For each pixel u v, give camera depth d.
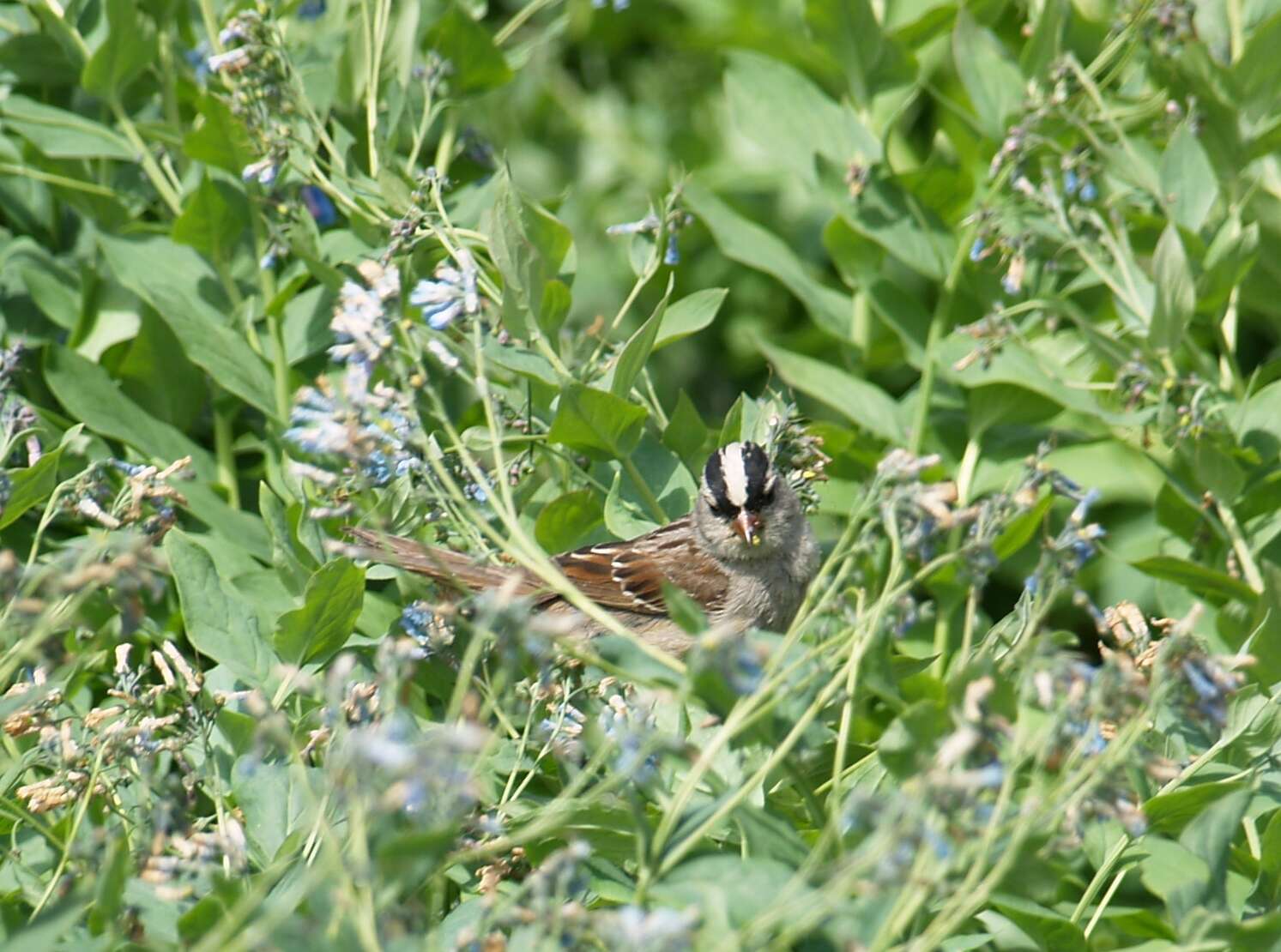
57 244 11.54
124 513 7.52
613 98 17.72
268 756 7.28
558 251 9.77
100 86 10.55
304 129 10.53
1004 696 5.68
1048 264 10.54
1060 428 11.26
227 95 10.34
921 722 5.66
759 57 11.64
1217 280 10.19
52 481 8.12
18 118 10.74
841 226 11.24
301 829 6.51
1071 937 6.77
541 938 5.18
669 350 16.17
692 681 5.56
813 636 7.13
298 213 10.12
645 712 6.05
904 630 6.07
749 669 5.64
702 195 11.45
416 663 7.93
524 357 8.98
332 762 5.36
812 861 5.14
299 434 6.33
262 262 10.08
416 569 8.64
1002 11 12.30
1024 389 10.48
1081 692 5.23
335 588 7.54
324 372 10.23
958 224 11.41
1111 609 7.20
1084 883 8.39
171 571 7.75
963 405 11.26
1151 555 11.51
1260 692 7.86
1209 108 10.28
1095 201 11.36
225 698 7.09
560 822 5.82
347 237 10.44
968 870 5.61
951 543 9.63
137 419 9.87
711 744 5.53
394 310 6.64
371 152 10.16
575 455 9.66
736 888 5.56
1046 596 6.81
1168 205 9.89
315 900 5.38
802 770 6.46
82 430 9.73
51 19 10.97
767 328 16.19
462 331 8.30
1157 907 8.22
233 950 4.72
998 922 6.83
